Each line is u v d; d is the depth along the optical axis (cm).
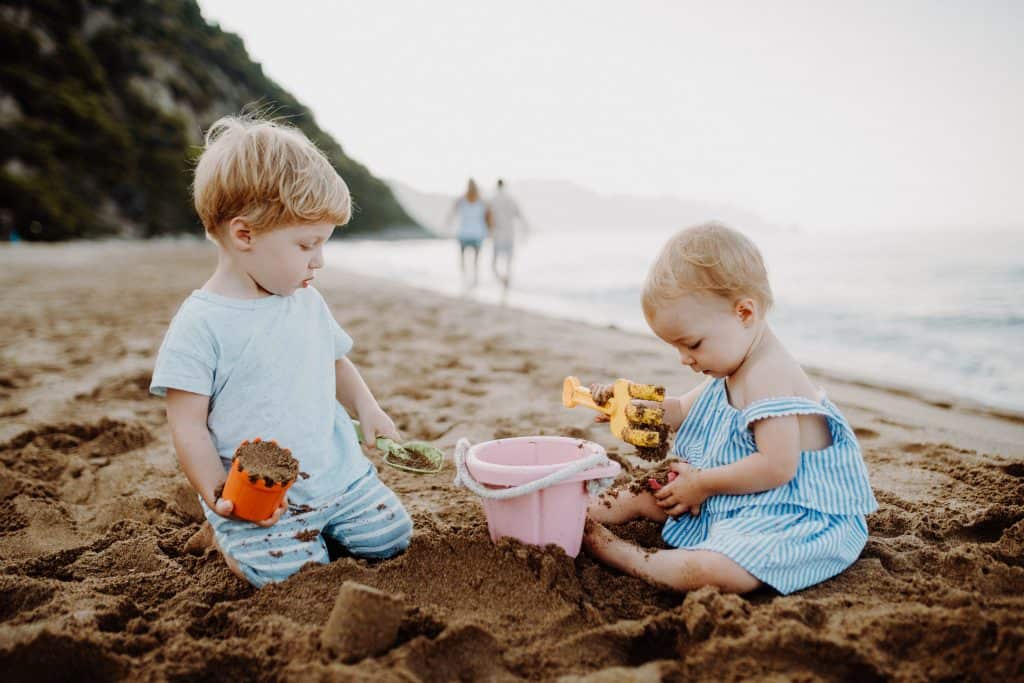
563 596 171
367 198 8262
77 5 4844
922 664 139
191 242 3800
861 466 193
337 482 197
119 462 291
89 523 236
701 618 153
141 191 3972
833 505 187
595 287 1274
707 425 211
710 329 185
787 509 187
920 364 541
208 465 181
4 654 145
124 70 4788
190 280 1225
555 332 674
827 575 180
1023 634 136
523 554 181
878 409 380
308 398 196
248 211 175
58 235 3194
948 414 373
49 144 3697
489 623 159
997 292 820
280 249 180
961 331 635
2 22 4022
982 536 211
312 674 133
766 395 190
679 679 137
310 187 177
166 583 185
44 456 291
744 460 189
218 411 189
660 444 203
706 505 200
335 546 206
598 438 319
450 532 213
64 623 156
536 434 323
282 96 6969
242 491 167
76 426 329
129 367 472
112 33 4912
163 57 5312
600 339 631
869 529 216
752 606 161
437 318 777
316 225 181
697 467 211
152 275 1330
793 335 689
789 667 139
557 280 1448
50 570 199
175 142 4503
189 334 183
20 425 334
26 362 491
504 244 1018
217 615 164
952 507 228
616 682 132
